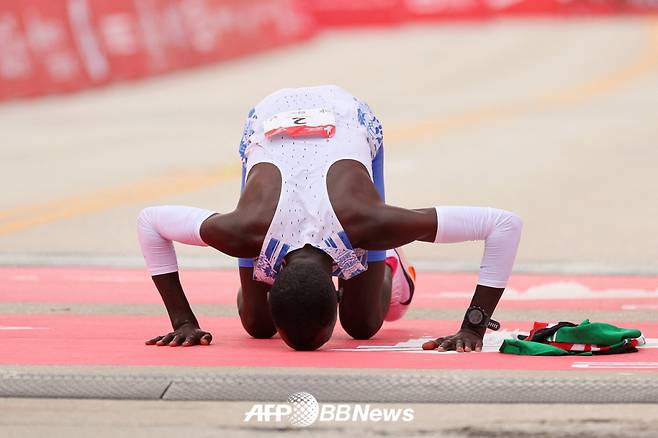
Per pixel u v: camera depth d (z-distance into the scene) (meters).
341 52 130.38
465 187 46.72
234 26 118.19
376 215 18.73
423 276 29.09
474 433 14.64
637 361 18.47
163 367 17.86
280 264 18.94
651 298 25.72
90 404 16.08
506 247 19.39
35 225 38.44
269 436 14.57
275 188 19.08
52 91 87.50
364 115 20.75
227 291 26.98
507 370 17.69
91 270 29.97
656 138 63.03
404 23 162.50
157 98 88.62
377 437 14.51
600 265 30.02
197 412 15.68
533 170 51.84
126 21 97.31
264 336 20.97
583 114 77.19
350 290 20.06
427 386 16.53
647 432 14.62
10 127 72.62
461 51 130.00
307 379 16.72
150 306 24.86
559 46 132.50
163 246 20.12
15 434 14.66
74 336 21.11
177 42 105.56
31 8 86.12
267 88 95.31
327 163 19.30
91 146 63.88
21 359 18.55
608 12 167.50
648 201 42.06
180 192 47.03
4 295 26.22
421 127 71.06
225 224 19.08
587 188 45.69
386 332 21.81
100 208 42.50
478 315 19.58
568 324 19.84
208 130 70.50
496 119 75.31
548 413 15.54
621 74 106.25
